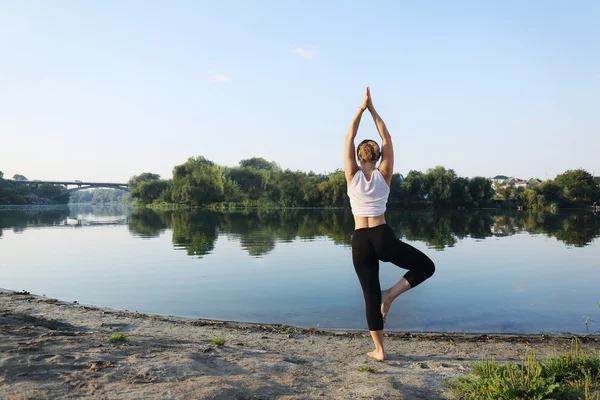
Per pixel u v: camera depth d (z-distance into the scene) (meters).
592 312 7.47
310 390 3.32
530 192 77.19
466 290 9.30
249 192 90.75
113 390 2.81
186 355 3.83
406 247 3.75
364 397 3.19
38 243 19.86
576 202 79.81
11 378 2.85
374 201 3.79
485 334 6.11
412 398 3.27
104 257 14.69
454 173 73.38
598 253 15.97
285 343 5.49
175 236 23.05
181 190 79.25
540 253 15.97
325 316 7.25
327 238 21.44
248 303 8.16
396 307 7.85
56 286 9.82
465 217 46.78
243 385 3.17
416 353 5.13
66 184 154.25
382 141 3.93
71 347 3.73
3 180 128.62
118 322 6.40
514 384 3.32
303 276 10.95
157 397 2.73
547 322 6.89
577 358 4.07
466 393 3.41
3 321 4.77
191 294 8.95
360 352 5.07
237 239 21.08
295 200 76.19
